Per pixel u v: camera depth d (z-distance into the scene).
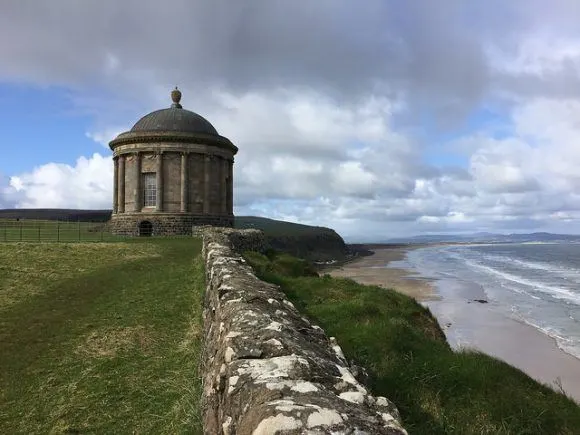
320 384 3.79
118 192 40.22
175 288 14.94
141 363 8.91
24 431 6.73
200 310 11.84
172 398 7.21
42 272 17.45
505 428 6.73
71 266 18.98
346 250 117.19
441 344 10.67
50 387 8.10
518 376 8.73
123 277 17.36
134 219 37.91
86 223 49.03
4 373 8.80
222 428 3.84
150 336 10.48
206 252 16.88
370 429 3.03
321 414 3.05
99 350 9.71
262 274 16.70
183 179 38.38
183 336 10.33
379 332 9.83
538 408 7.48
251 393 3.55
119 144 39.78
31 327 11.38
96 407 7.23
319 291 15.76
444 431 6.42
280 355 4.48
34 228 40.75
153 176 38.91
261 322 5.41
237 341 4.83
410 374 8.00
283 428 2.90
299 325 6.26
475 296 39.59
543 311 32.56
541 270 67.50
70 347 9.97
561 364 19.75
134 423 6.60
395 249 174.00
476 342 23.25
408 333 10.34
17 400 7.71
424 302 35.94
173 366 8.56
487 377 8.09
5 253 20.00
